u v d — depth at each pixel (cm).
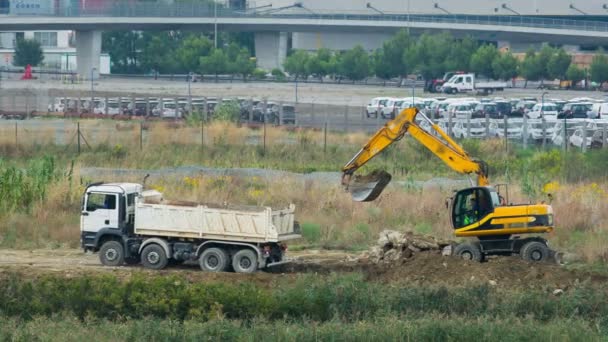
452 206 12238
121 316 9331
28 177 16300
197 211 11719
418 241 12150
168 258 11819
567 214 14775
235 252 11662
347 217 15162
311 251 13500
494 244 12112
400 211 15412
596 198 16300
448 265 11431
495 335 8525
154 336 8512
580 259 12719
